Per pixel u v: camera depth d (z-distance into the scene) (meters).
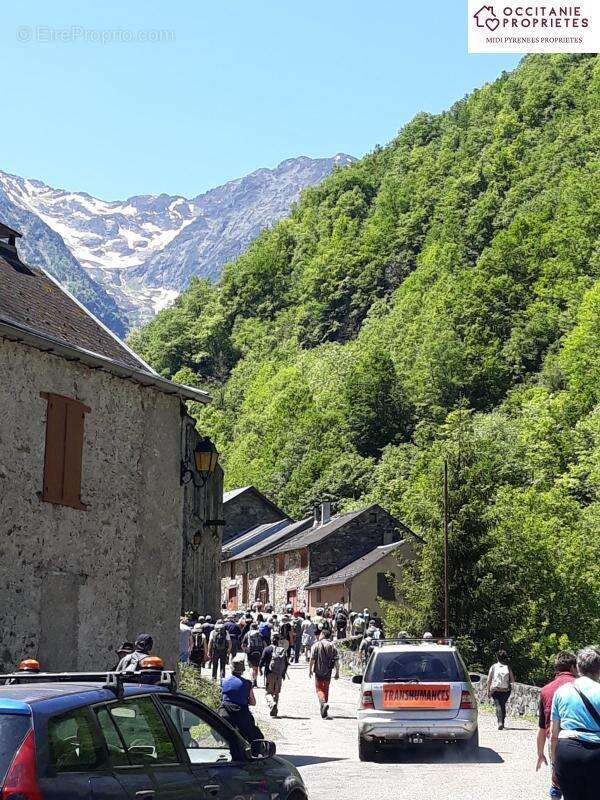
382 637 38.69
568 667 10.09
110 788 5.83
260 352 170.25
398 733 15.27
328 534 62.75
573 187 134.00
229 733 7.62
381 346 140.38
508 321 124.19
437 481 42.62
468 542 41.44
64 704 5.89
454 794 11.99
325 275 174.38
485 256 132.50
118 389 18.12
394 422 121.38
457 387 119.25
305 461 116.38
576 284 120.19
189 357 175.62
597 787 7.73
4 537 15.02
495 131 175.62
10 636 15.03
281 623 38.62
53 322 18.02
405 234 171.62
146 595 18.55
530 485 77.69
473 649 39.75
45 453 16.00
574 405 89.94
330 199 197.12
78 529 16.73
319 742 18.11
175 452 19.75
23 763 5.40
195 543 31.62
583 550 58.31
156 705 6.80
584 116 166.00
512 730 20.41
